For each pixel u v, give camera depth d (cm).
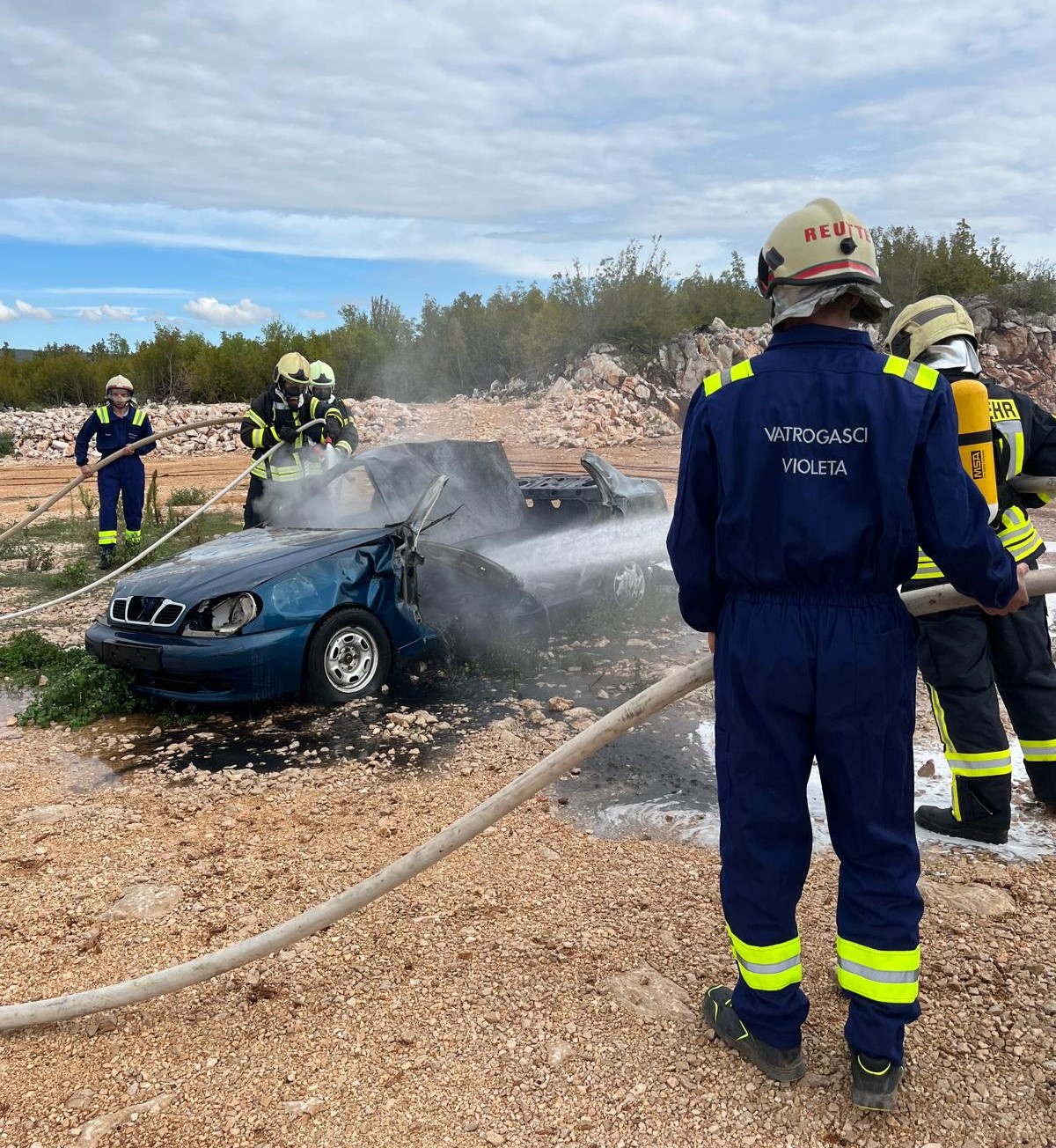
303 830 417
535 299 2975
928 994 288
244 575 553
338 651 576
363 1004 292
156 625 551
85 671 599
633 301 2741
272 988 301
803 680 229
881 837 237
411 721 547
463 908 345
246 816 432
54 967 319
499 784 460
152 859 392
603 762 486
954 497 217
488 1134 239
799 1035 252
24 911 354
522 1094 253
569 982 299
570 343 2758
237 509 1474
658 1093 251
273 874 377
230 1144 240
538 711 553
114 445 1070
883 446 218
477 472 741
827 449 222
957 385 342
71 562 1099
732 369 237
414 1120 245
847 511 222
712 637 259
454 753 502
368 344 3077
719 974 301
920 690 592
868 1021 238
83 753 518
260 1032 281
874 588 230
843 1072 256
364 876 372
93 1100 257
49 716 564
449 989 297
